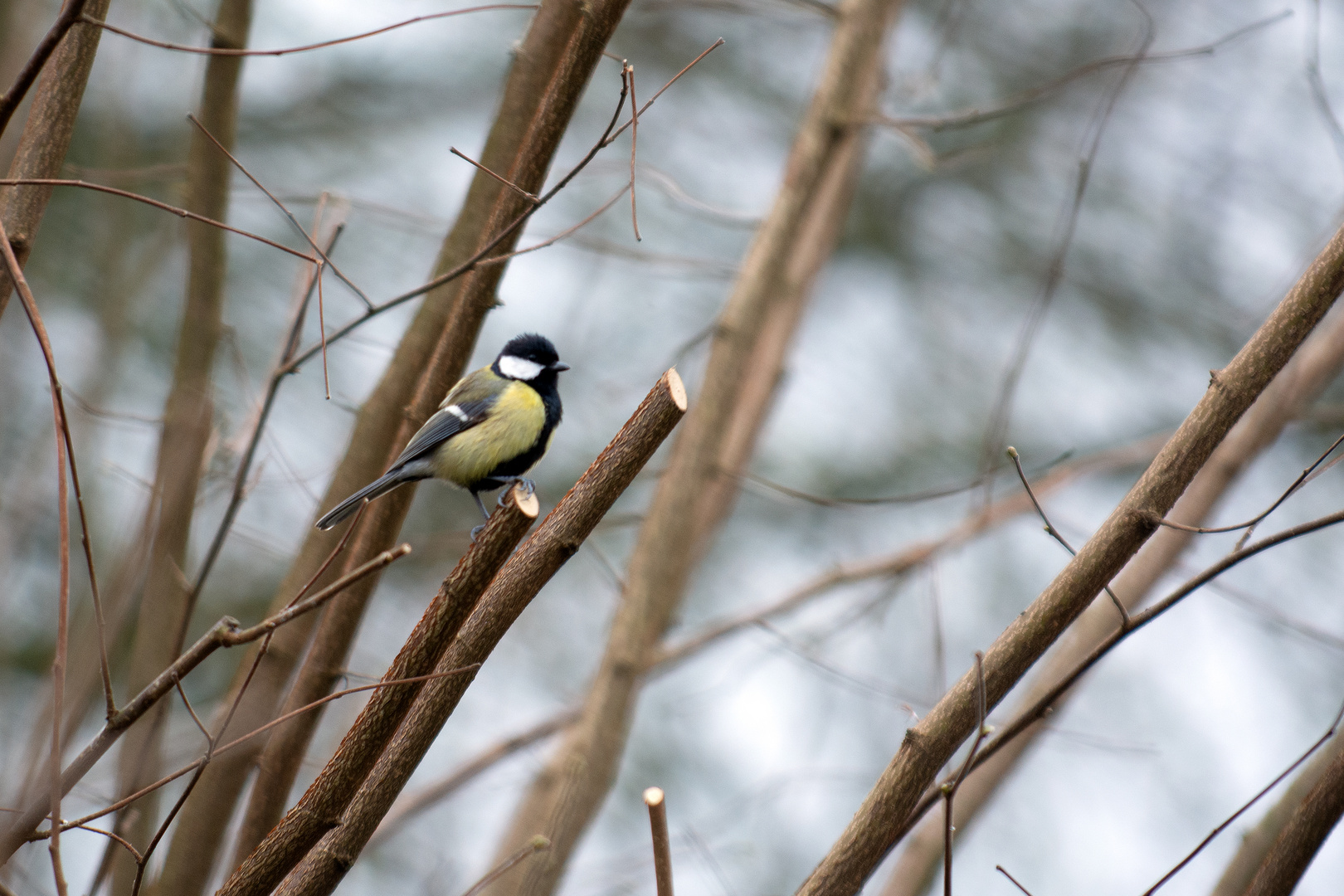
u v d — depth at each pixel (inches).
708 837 386.0
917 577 559.8
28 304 163.3
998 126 774.5
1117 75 708.0
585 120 754.8
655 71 798.5
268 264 637.9
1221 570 209.0
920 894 320.2
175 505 274.8
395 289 641.0
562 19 284.5
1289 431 641.6
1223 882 258.5
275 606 282.8
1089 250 792.9
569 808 347.6
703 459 395.9
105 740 171.3
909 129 449.7
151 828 260.4
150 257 342.0
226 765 265.4
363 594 282.2
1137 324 781.3
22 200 220.8
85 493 405.7
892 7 436.5
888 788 198.2
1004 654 201.5
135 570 261.1
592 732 362.6
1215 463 374.0
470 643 198.2
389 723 195.9
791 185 416.5
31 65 189.3
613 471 200.8
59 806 153.8
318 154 746.8
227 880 199.6
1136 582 359.9
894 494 704.4
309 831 192.5
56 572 462.9
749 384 444.1
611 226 691.4
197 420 282.4
